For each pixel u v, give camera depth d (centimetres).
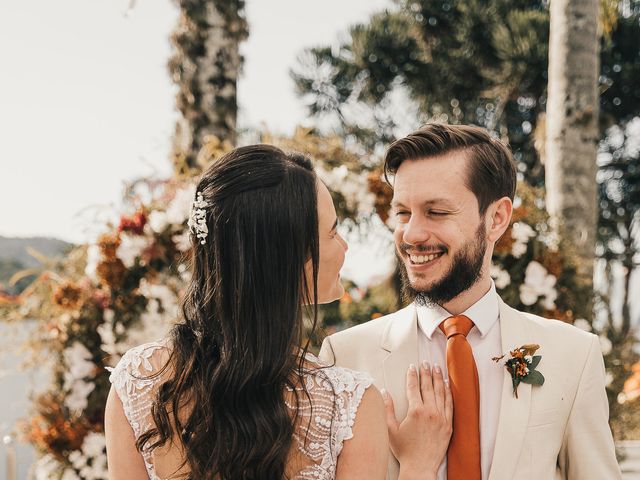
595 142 475
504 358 195
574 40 475
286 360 151
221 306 153
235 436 145
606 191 1352
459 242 188
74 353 346
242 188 153
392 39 1160
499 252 340
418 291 192
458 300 200
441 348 200
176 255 344
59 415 346
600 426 193
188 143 502
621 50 1178
